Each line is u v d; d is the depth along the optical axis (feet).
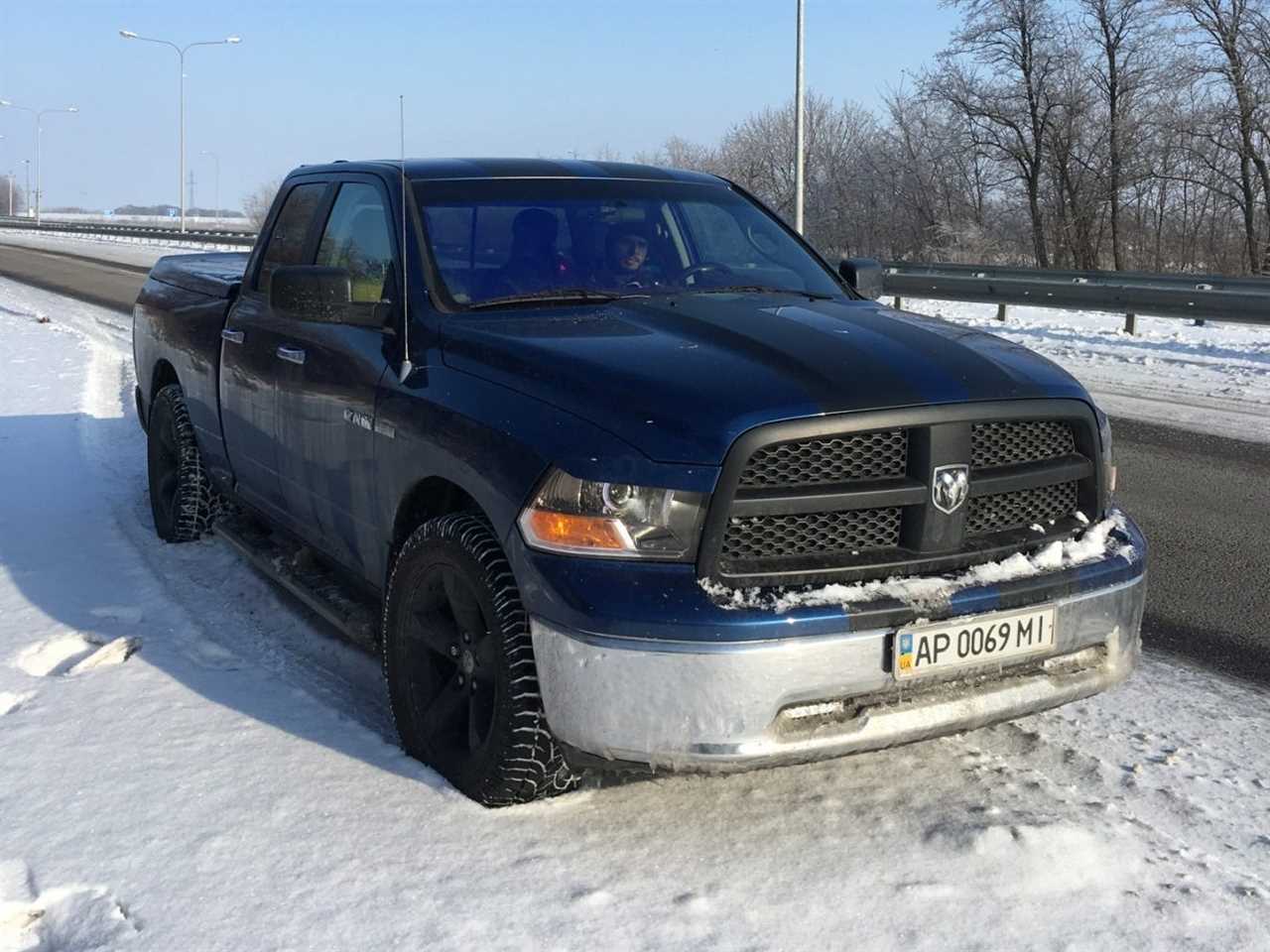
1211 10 108.17
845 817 10.23
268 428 15.16
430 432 11.05
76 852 9.64
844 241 150.30
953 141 128.67
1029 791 10.74
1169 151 114.32
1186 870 9.43
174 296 19.81
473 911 8.80
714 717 9.00
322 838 9.80
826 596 9.23
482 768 10.18
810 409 9.41
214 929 8.61
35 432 29.30
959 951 8.38
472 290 12.47
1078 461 10.68
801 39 77.10
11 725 12.06
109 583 17.22
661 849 9.70
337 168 15.43
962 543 9.94
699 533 9.14
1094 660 10.53
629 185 14.66
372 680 13.82
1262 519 22.20
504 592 9.94
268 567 16.03
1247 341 50.01
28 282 92.27
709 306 12.04
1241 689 13.52
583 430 9.57
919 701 9.61
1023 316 63.77
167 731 11.87
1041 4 115.55
